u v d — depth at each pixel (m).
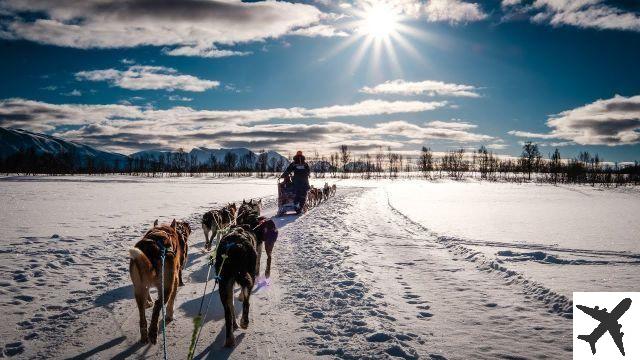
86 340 5.55
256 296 7.51
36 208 21.80
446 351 5.34
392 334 5.76
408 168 147.75
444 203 31.17
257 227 8.52
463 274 9.20
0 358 4.98
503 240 13.59
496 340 5.68
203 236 14.13
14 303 6.80
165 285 5.68
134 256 5.27
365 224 17.47
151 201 27.25
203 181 71.69
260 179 85.31
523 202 33.31
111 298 7.20
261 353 5.27
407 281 8.61
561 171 96.69
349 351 5.31
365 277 8.72
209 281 8.44
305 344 5.54
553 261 10.26
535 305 7.10
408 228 16.70
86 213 19.70
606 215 22.89
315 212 21.42
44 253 10.33
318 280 8.53
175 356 5.14
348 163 128.25
